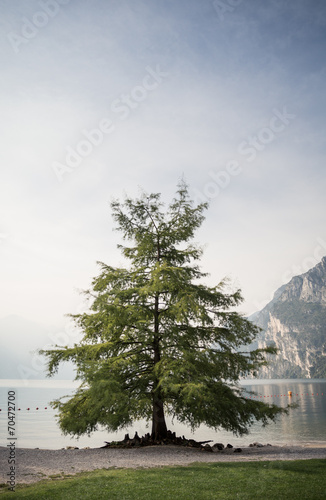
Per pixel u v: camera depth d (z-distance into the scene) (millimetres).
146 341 18781
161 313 19844
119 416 16547
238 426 18188
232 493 8938
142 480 10438
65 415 18281
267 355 19078
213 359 18562
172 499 8492
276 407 18031
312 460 13828
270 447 20875
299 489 9164
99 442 27203
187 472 11578
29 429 32531
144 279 20312
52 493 9070
